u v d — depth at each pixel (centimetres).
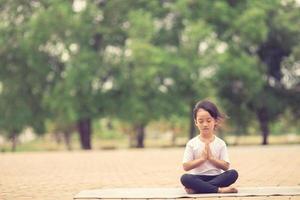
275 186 858
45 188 908
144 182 984
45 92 3512
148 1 3512
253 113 3931
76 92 3284
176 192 748
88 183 988
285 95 3900
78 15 3375
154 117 3388
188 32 3225
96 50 3616
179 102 3403
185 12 3406
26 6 3584
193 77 3266
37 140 6122
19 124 3525
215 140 723
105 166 1442
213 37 3291
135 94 3347
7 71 3544
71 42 3369
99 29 3459
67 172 1262
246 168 1253
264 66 3734
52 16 3300
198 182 708
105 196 718
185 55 3312
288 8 3947
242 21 3391
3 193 839
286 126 4984
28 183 1002
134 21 3259
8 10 3575
